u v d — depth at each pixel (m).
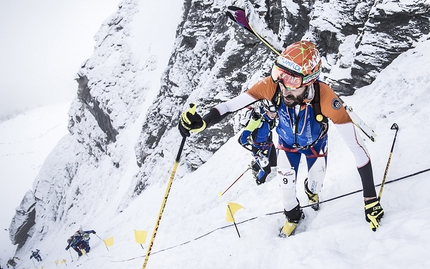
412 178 3.48
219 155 10.59
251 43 11.91
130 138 30.56
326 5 8.35
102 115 36.62
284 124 3.25
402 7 6.53
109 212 24.27
